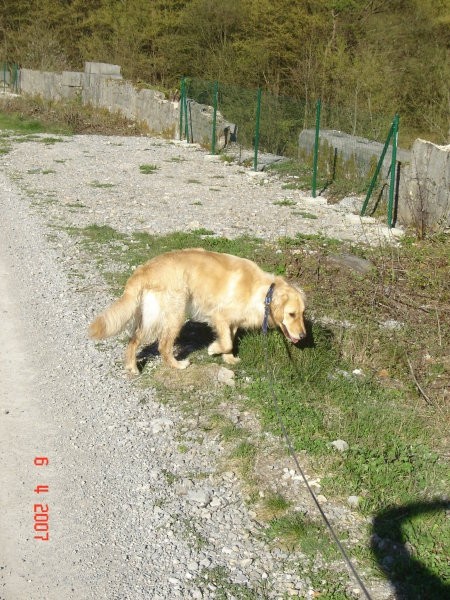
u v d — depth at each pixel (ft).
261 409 19.02
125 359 21.71
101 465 16.80
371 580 13.26
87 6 115.44
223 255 21.22
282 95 82.99
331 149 50.29
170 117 71.00
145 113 76.13
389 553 13.94
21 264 30.78
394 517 14.98
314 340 22.40
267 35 87.92
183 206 42.29
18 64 111.34
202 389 20.27
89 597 12.81
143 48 104.58
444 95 68.90
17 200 42.63
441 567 13.58
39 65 106.83
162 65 99.25
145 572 13.43
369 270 30.45
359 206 43.16
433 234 36.35
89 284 28.40
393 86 72.43
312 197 45.27
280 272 29.60
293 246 33.73
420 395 20.75
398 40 80.84
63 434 18.10
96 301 26.68
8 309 25.90
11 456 17.04
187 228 37.01
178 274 20.47
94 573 13.41
